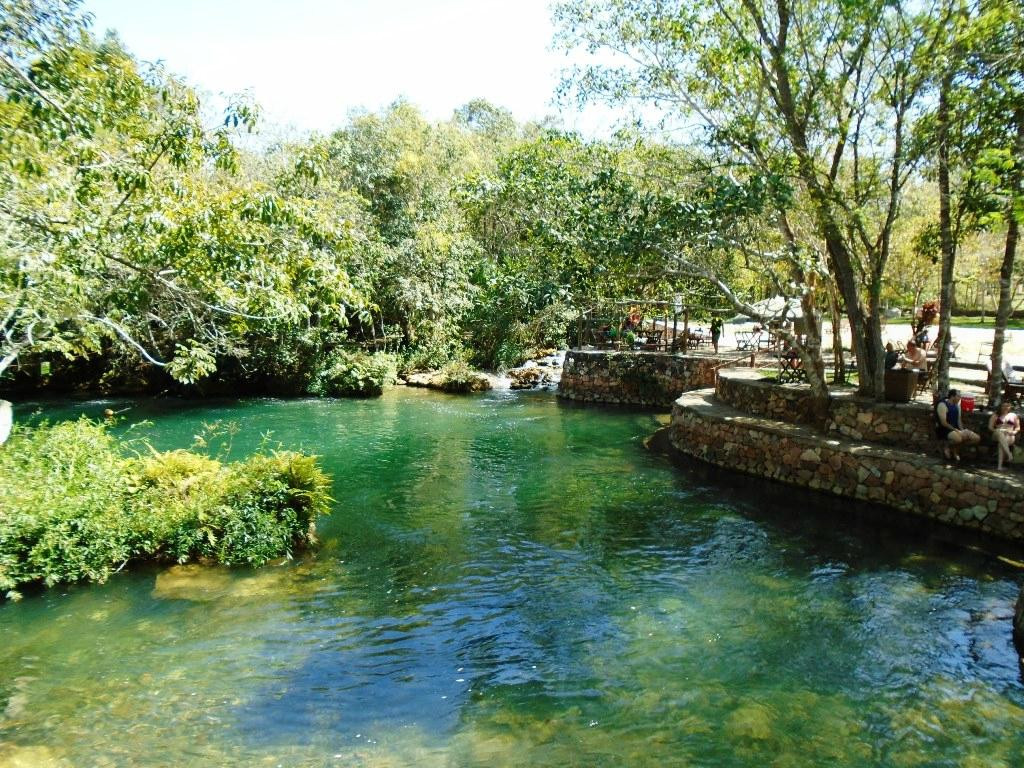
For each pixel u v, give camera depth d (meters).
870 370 13.58
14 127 6.93
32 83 6.34
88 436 10.09
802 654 6.93
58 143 7.79
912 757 5.31
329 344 26.42
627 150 13.56
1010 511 10.11
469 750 5.30
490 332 30.52
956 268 20.31
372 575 8.84
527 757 5.22
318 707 5.86
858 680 6.44
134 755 5.12
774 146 12.88
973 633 7.39
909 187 15.77
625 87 13.23
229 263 8.48
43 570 7.95
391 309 29.47
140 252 8.62
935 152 11.62
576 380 24.73
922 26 11.07
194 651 6.76
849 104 12.48
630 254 11.78
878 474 11.87
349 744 5.35
